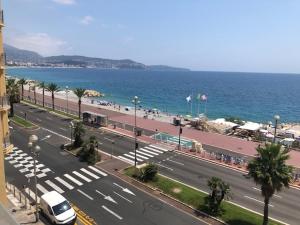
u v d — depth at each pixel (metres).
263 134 68.50
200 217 30.98
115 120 79.44
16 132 62.28
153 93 191.50
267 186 26.20
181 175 42.56
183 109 129.62
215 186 32.47
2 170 24.33
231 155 52.84
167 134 66.06
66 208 29.36
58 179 39.75
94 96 154.50
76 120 75.44
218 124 76.19
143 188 37.62
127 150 53.41
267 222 27.94
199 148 53.16
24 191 35.56
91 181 39.44
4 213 9.30
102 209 32.12
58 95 132.00
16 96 75.44
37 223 28.34
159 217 30.77
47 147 53.31
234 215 31.09
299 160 50.94
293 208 33.56
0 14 27.22
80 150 50.12
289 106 154.50
